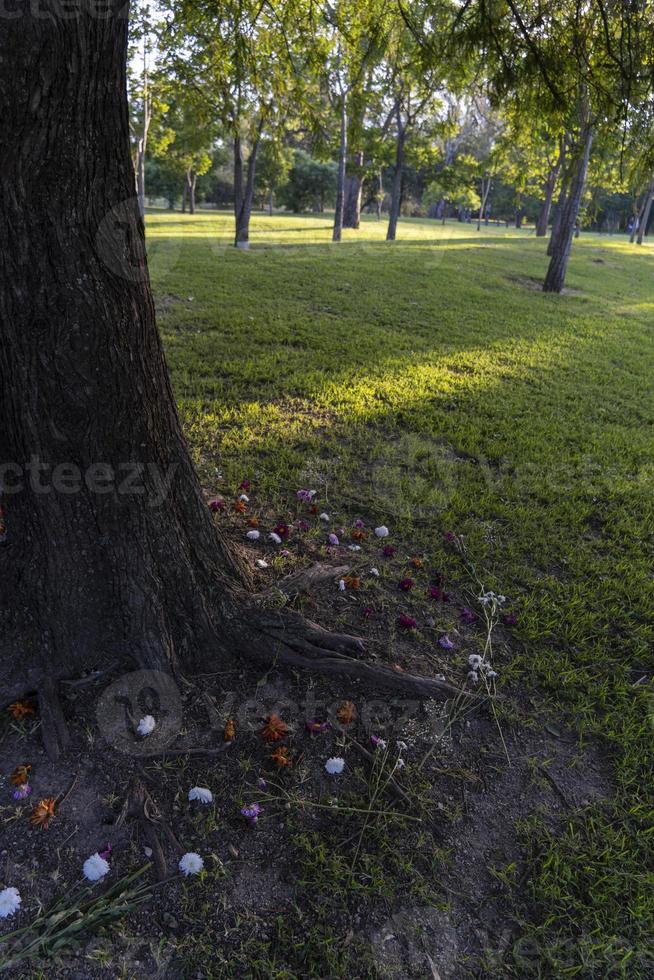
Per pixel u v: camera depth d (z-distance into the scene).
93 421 2.08
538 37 3.51
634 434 5.38
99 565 2.28
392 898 1.88
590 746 2.43
